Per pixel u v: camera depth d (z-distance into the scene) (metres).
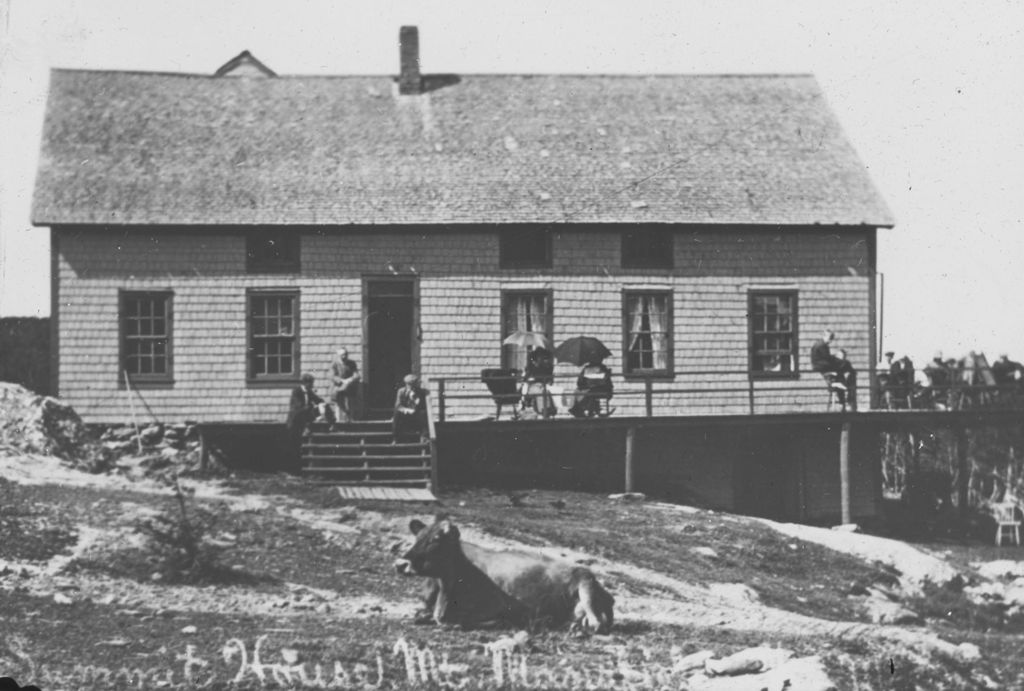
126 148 36.78
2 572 22.88
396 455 33.31
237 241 35.50
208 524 26.77
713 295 36.72
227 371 35.28
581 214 36.09
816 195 37.34
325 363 35.62
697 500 36.56
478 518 29.81
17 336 35.56
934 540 36.72
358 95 39.44
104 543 24.58
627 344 36.44
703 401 36.53
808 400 36.94
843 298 37.19
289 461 34.78
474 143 37.97
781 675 21.05
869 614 27.45
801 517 37.16
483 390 35.91
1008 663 24.66
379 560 26.02
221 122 38.06
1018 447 41.22
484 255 36.09
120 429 34.81
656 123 39.16
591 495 34.75
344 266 35.81
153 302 35.25
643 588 26.34
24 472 29.52
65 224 34.75
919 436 41.03
